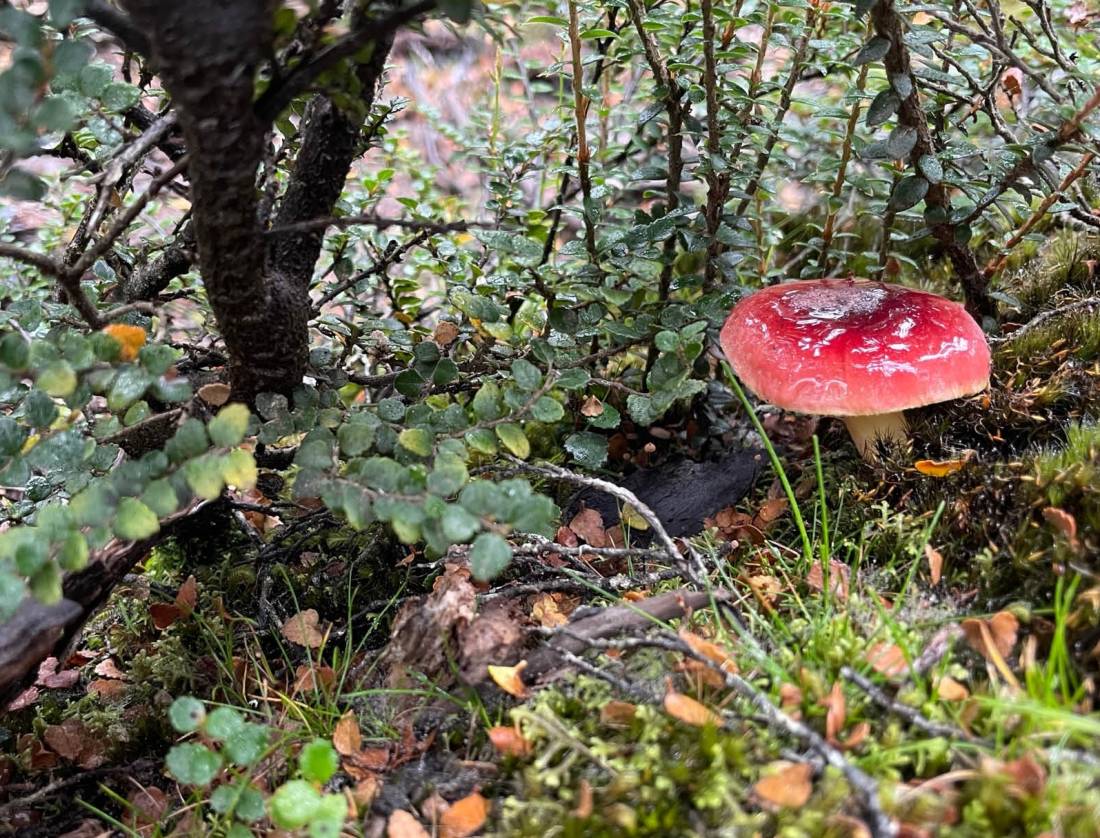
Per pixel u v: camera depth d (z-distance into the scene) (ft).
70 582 0.84
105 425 0.86
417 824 0.76
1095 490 0.88
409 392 1.07
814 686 0.77
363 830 0.80
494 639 0.88
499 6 1.48
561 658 0.87
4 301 1.43
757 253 1.43
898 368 0.97
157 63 0.64
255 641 1.05
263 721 0.96
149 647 1.09
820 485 0.93
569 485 1.26
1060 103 0.99
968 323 1.03
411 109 2.37
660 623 0.87
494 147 1.45
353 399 1.48
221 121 0.67
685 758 0.73
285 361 0.94
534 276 1.12
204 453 0.75
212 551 1.19
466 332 1.20
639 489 1.24
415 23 0.76
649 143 1.52
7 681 0.76
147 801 0.90
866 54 1.00
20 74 0.65
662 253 1.25
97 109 0.93
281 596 1.15
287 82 0.69
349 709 0.92
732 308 1.16
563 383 0.97
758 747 0.73
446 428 0.93
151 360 0.77
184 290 1.15
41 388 0.74
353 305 1.31
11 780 0.96
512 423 0.92
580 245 1.17
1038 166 1.04
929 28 1.12
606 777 0.74
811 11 1.16
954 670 0.78
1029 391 1.10
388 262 1.21
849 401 0.96
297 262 0.94
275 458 1.09
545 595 1.01
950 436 1.12
